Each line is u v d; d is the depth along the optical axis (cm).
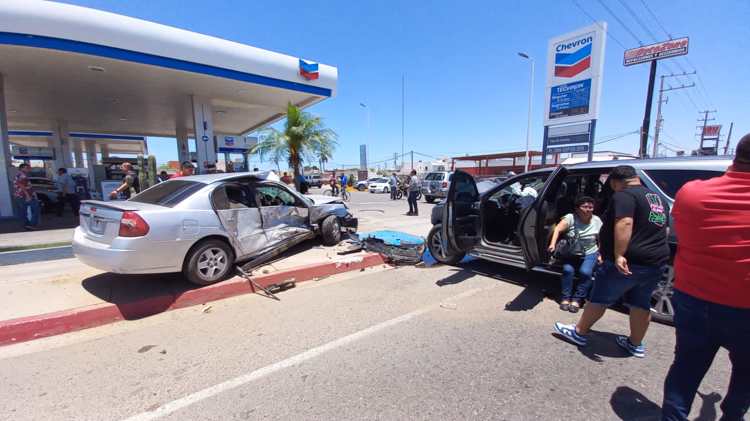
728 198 176
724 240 176
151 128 2303
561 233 434
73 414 233
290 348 322
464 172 518
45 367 292
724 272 177
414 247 667
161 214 414
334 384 265
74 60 963
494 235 567
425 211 1484
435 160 6062
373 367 289
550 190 418
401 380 270
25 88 1269
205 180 497
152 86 1264
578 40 1327
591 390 258
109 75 1116
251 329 363
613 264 284
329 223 674
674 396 201
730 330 179
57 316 355
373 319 386
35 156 1953
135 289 446
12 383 269
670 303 368
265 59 1213
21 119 1922
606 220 288
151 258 405
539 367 288
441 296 460
